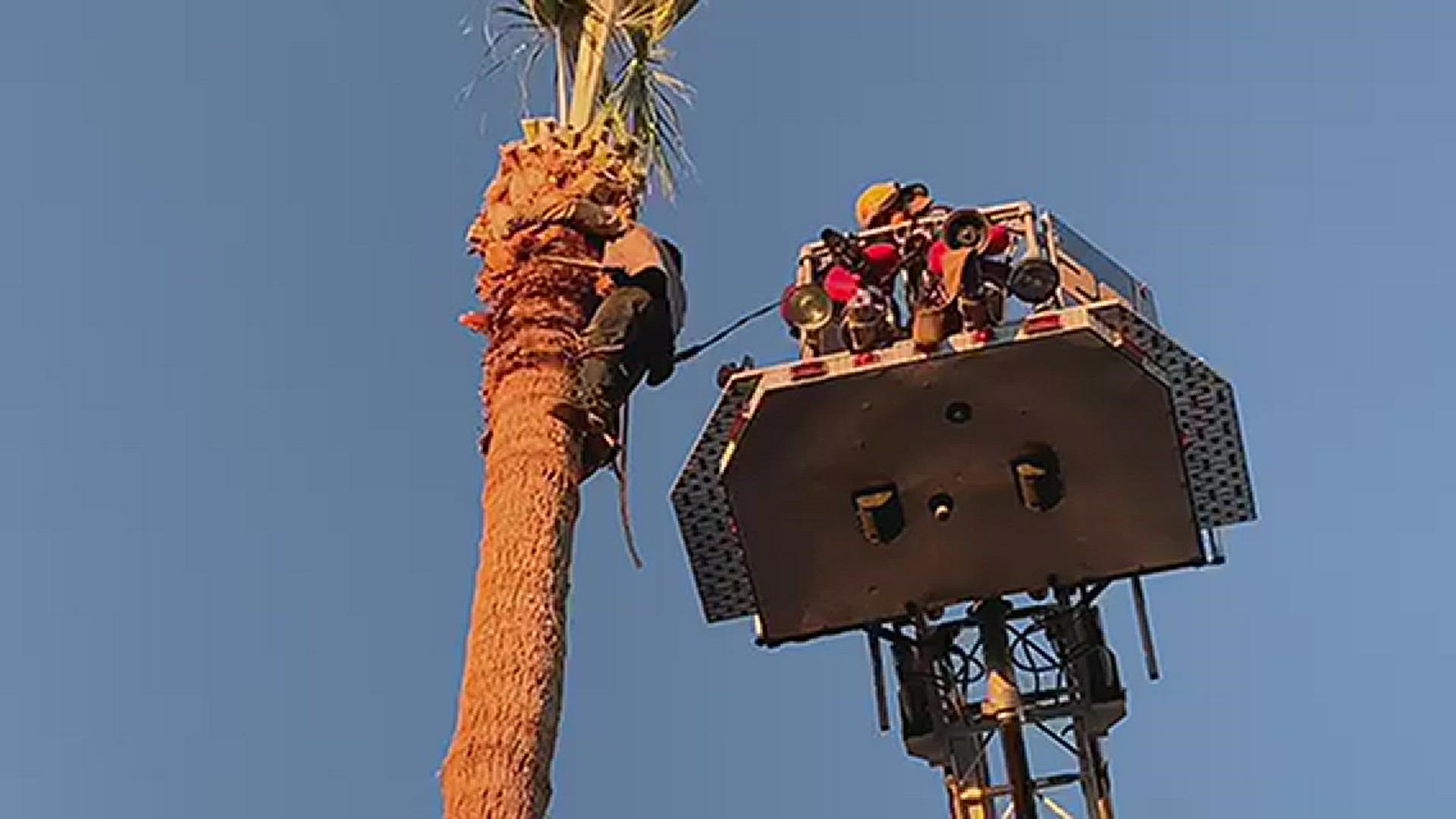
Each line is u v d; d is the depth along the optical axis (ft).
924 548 55.57
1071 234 52.95
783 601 57.26
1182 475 53.31
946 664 57.98
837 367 50.70
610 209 46.34
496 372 44.06
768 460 52.80
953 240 51.03
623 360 44.88
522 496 41.73
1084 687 56.80
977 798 57.21
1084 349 49.83
